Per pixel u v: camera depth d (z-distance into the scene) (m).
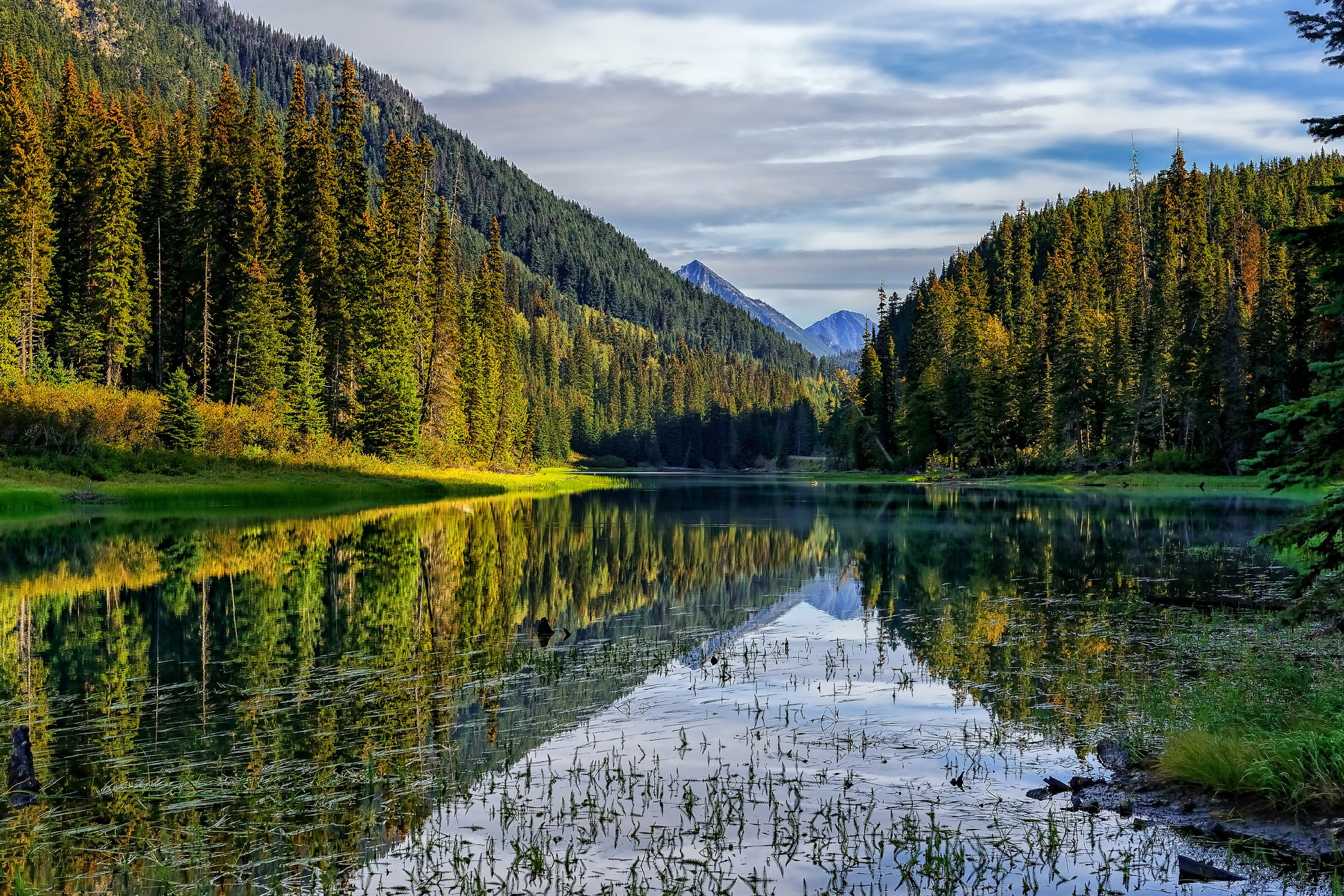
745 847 9.07
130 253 66.19
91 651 17.72
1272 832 8.71
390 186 77.06
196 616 21.09
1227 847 8.55
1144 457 86.12
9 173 61.50
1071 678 15.28
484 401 91.25
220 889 8.30
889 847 8.97
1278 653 15.80
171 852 9.01
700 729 12.95
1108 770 11.03
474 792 10.57
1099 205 173.75
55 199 67.62
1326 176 142.88
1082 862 8.47
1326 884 7.73
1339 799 8.88
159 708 13.91
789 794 10.45
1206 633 18.19
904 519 50.12
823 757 11.70
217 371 67.88
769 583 27.67
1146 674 15.26
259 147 70.62
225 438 56.47
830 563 32.06
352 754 11.88
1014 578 27.14
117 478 49.81
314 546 33.31
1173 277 116.62
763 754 11.84
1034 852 8.71
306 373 64.56
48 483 46.50
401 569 28.53
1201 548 33.25
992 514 51.72
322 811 10.02
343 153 75.25
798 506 63.44
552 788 10.68
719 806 10.08
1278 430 9.79
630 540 40.19
